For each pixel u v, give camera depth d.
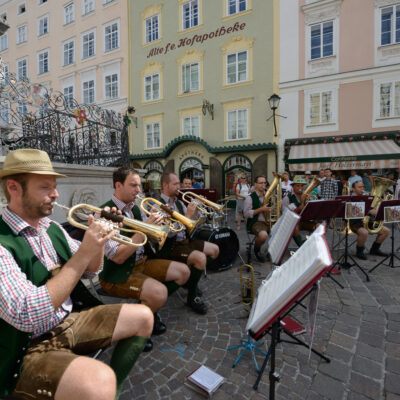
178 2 12.66
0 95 3.47
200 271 2.72
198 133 12.82
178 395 1.74
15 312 1.04
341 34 9.86
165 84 13.40
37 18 17.45
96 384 1.08
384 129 9.55
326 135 10.33
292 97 10.75
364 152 9.08
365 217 4.21
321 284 3.41
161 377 1.89
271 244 2.43
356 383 1.80
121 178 2.25
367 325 2.48
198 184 10.23
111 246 2.00
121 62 14.48
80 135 4.58
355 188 4.74
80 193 3.82
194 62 12.55
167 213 2.46
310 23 10.26
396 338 2.28
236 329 2.45
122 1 14.12
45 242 1.38
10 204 1.28
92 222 1.24
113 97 15.00
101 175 4.16
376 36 9.42
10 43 18.95
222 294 3.17
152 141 14.10
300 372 1.91
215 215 3.91
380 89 9.51
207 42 12.19
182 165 13.40
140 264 2.50
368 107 9.70
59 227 1.54
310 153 9.99
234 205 11.98
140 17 13.72
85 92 15.93
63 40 16.44
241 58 11.62
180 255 2.78
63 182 3.60
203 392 1.73
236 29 11.53
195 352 2.14
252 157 11.59
